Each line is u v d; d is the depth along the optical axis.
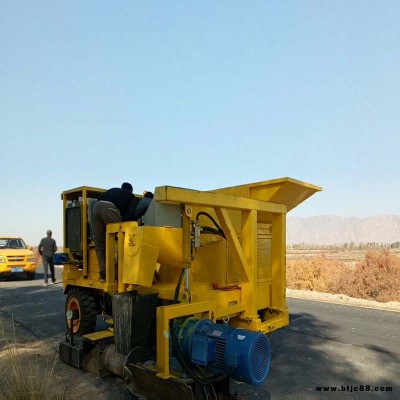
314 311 9.62
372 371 5.34
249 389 4.34
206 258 5.38
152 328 4.43
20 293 12.61
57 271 22.00
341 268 15.58
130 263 4.36
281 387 4.77
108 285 4.93
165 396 3.68
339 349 6.32
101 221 5.44
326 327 7.86
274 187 5.82
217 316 4.56
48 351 6.07
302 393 4.59
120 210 5.50
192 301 4.38
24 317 8.73
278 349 6.33
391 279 13.09
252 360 3.62
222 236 5.11
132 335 4.17
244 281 5.07
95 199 6.45
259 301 5.59
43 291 13.12
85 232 6.36
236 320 5.09
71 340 5.38
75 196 7.07
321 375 5.18
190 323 4.07
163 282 5.23
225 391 3.88
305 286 14.78
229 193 6.32
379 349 6.34
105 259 5.54
